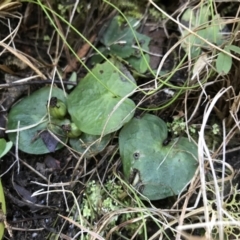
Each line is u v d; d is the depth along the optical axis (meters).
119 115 0.15
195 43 0.16
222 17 0.16
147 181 0.14
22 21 0.17
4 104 0.16
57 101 0.15
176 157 0.15
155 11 0.18
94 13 0.18
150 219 0.14
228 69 0.14
